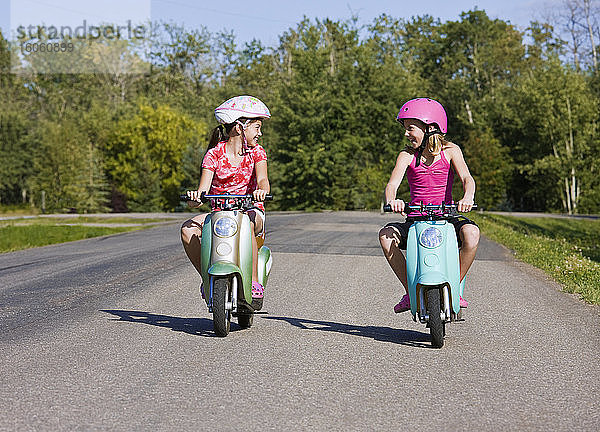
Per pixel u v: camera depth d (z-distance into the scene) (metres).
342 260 33.53
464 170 15.53
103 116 176.00
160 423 10.25
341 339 16.36
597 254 47.75
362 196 150.50
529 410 11.15
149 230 60.97
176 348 15.20
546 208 158.25
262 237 17.16
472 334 17.23
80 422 10.27
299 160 153.75
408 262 15.03
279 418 10.54
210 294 16.27
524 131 159.88
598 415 10.95
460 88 183.88
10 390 11.91
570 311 20.81
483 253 40.25
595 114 152.00
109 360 14.08
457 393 12.04
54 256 37.28
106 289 24.33
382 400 11.56
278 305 21.23
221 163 16.75
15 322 18.44
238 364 13.81
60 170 159.25
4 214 147.00
